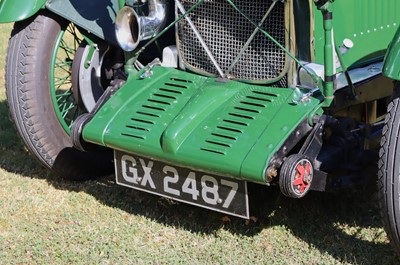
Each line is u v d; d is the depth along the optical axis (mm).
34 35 4332
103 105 4020
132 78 4133
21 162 4984
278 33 3773
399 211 3326
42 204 4332
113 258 3709
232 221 4055
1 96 6449
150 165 3816
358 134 3832
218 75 3994
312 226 3973
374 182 4285
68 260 3715
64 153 4531
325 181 3656
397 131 3307
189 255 3734
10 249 3822
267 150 3457
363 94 3932
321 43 3855
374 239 3838
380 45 4312
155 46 4457
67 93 4801
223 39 3922
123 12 3984
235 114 3691
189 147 3605
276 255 3715
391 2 4320
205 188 3664
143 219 4105
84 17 4363
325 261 3639
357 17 4109
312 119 3584
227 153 3510
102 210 4238
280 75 3801
